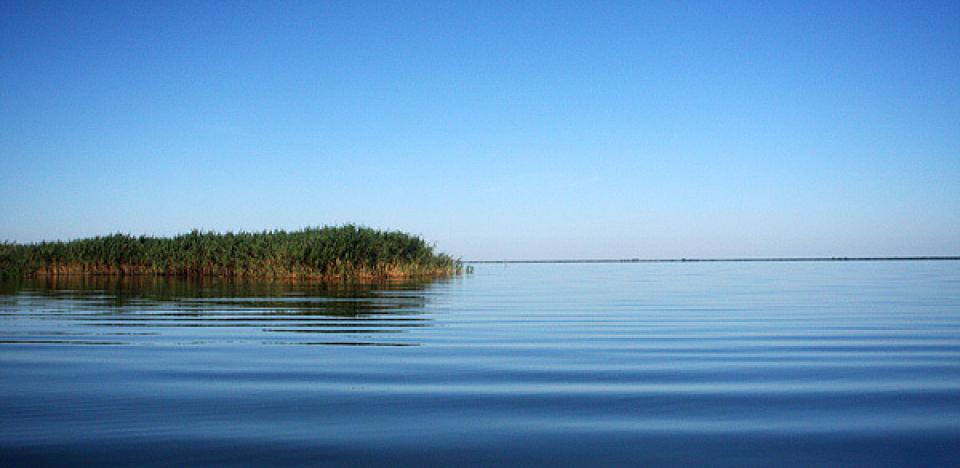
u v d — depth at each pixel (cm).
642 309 1280
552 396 532
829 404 504
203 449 399
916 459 381
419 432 434
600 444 410
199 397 529
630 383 580
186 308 1270
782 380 590
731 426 446
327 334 895
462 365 666
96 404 506
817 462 377
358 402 513
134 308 1266
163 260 2750
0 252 2733
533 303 1421
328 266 2514
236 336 877
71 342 823
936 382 580
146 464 373
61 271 2820
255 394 540
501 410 489
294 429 440
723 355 725
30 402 512
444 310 1243
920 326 983
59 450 396
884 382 580
